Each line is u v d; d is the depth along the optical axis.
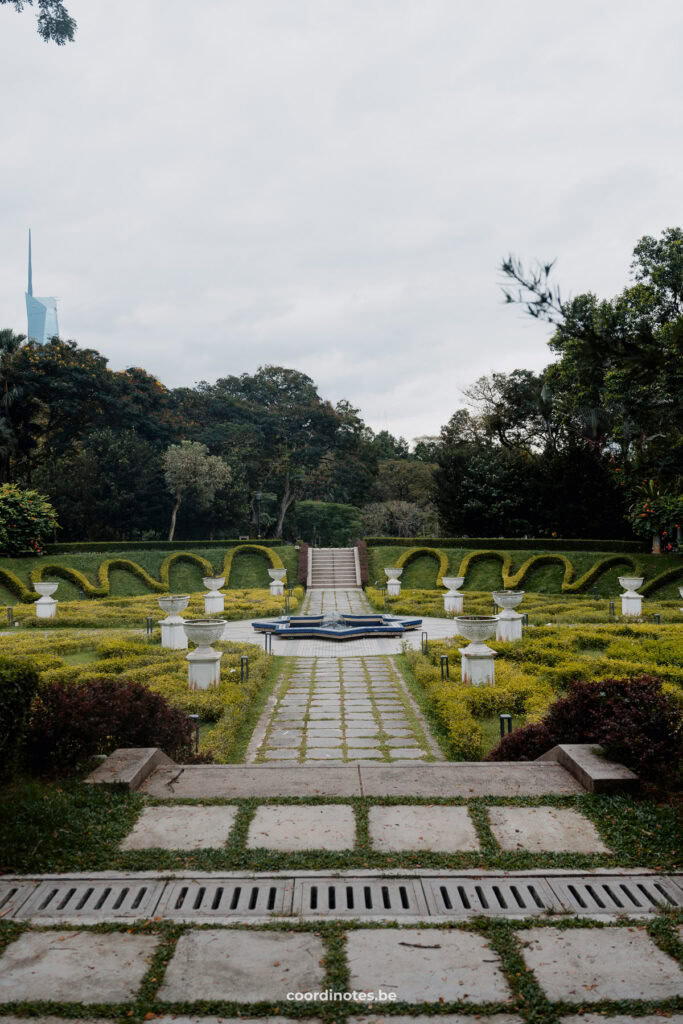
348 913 4.54
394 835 5.62
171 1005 3.64
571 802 6.23
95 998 3.71
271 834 5.64
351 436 61.94
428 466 62.19
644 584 29.55
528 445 47.28
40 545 33.94
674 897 4.73
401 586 34.47
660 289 25.30
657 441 8.16
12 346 42.34
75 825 5.70
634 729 6.83
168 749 8.34
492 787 6.61
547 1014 3.55
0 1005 3.64
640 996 3.69
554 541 36.12
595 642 17.31
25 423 43.84
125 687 8.52
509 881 4.94
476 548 37.59
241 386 68.00
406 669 16.44
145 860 5.21
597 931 4.32
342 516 54.41
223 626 13.08
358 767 7.19
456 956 4.06
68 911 4.58
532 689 12.43
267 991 3.76
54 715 7.21
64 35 7.75
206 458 46.91
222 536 52.72
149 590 33.06
